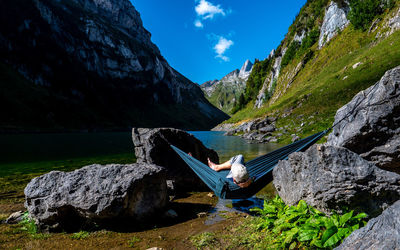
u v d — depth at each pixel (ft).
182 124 488.02
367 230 6.50
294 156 12.32
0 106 211.41
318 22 235.61
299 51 244.22
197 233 12.62
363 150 12.91
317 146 10.96
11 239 12.31
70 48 364.58
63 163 41.93
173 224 14.29
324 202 10.29
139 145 24.18
